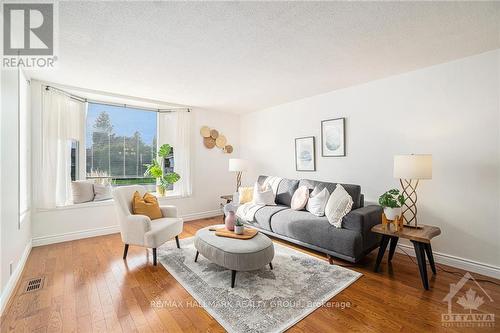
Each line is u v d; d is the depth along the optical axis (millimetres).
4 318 1737
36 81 3223
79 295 2045
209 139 5121
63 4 1648
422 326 1673
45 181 3260
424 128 2840
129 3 1648
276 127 4781
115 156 4305
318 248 2848
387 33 2074
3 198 1932
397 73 3020
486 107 2430
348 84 3453
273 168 4859
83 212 3646
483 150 2449
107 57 2521
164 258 2836
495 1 1645
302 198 3479
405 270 2543
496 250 2379
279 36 2117
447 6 1706
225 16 1813
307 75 3084
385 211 2551
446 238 2686
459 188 2600
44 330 1618
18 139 2416
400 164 2469
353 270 2533
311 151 4090
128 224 2707
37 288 2150
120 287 2180
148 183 4672
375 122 3281
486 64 2426
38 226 3271
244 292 2088
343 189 3035
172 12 1757
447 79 2672
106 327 1654
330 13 1785
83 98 3896
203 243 2416
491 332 1611
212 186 5207
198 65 2750
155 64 2717
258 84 3445
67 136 3549
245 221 3854
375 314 1803
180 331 1618
